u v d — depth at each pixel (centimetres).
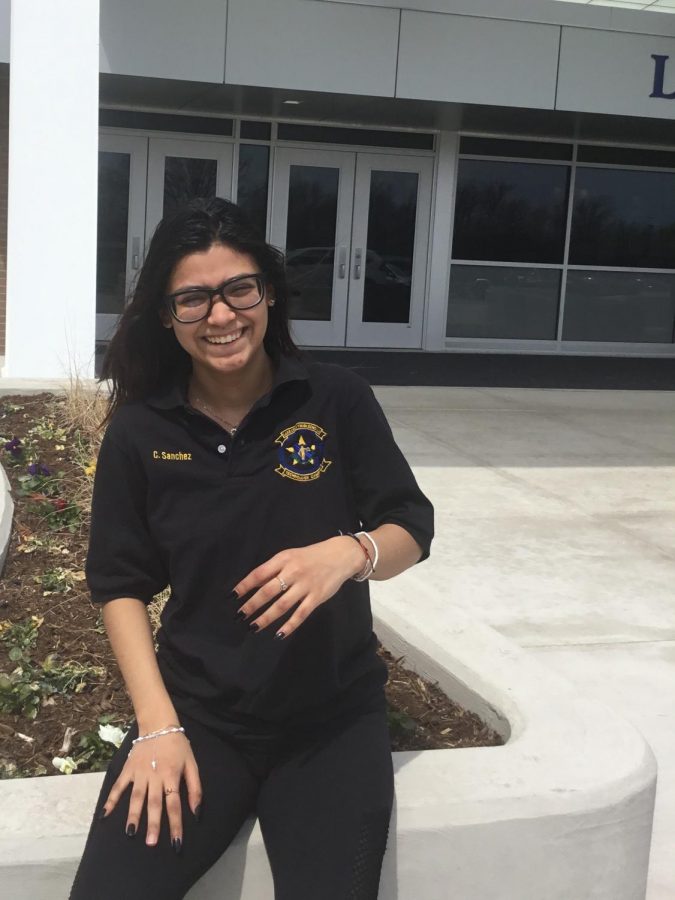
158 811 183
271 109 1283
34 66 784
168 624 210
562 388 1122
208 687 203
